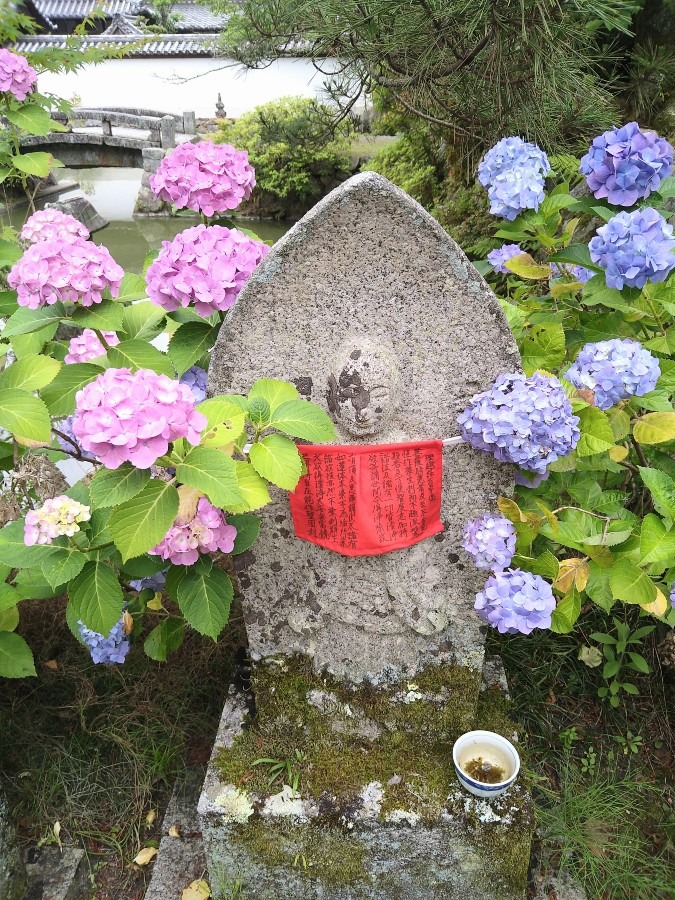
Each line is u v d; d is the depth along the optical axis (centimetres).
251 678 179
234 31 407
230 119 1193
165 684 217
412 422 148
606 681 214
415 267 132
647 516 137
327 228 128
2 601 167
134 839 186
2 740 201
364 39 292
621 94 368
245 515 154
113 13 1723
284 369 145
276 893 167
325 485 151
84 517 135
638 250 142
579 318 193
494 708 180
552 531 150
